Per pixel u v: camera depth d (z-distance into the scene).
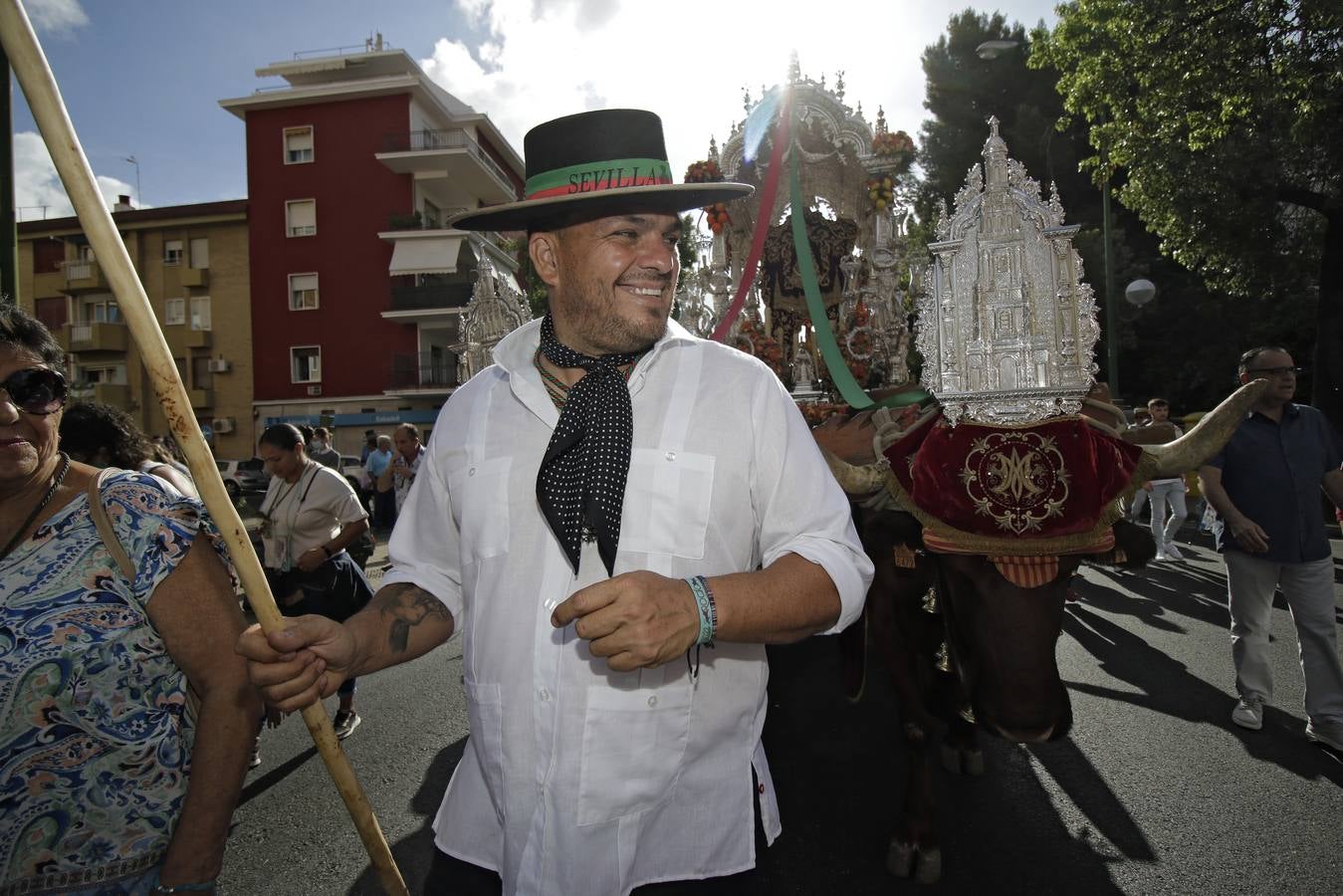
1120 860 2.96
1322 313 14.89
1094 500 2.59
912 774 2.98
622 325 1.43
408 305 25.69
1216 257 15.30
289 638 1.21
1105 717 4.38
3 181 3.25
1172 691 4.75
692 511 1.37
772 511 1.44
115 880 1.45
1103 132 15.89
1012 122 26.02
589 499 1.34
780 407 1.48
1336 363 14.67
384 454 13.56
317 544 4.23
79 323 27.14
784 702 4.80
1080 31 15.31
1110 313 17.66
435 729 4.50
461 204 28.64
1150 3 13.91
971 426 2.79
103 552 1.42
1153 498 9.10
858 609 1.34
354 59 29.42
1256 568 4.07
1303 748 3.88
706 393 1.45
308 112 26.56
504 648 1.39
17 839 1.39
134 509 1.44
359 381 26.36
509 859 1.37
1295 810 3.26
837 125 6.24
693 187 1.38
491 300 5.80
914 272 6.51
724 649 1.45
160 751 1.46
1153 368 24.56
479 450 1.50
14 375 1.37
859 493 3.02
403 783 3.79
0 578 1.38
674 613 1.12
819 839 3.18
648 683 1.36
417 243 25.67
